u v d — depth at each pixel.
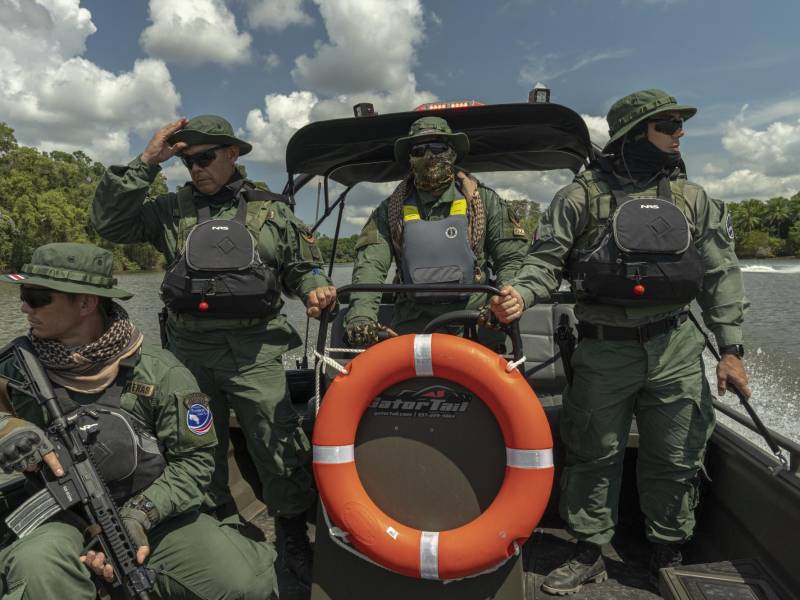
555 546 2.30
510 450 1.58
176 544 1.72
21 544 1.50
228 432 2.41
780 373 10.84
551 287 1.99
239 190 2.28
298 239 2.30
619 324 1.94
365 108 2.76
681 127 1.94
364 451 1.68
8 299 25.86
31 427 1.54
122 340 1.67
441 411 1.66
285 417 2.25
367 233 2.29
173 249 2.28
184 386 1.76
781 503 1.72
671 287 1.82
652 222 1.82
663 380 1.94
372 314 2.11
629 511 2.46
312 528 2.41
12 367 1.70
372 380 1.65
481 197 2.27
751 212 127.38
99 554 1.54
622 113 1.99
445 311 2.21
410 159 2.20
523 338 2.89
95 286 1.64
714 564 1.76
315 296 1.85
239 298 2.08
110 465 1.63
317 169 3.05
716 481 2.21
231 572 1.73
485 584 1.65
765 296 25.22
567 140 2.78
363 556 1.64
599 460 1.99
